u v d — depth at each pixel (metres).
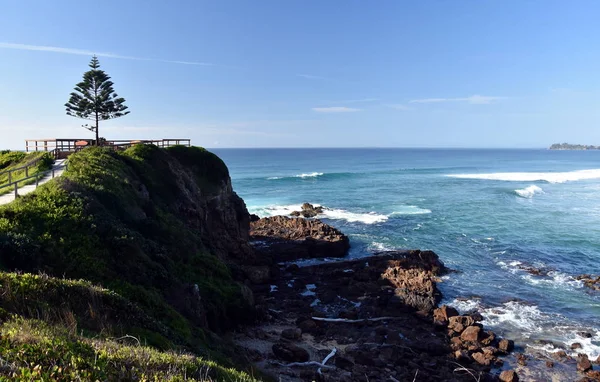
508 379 20.30
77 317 11.27
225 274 26.39
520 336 25.06
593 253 41.00
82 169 25.66
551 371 21.53
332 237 43.34
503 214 59.34
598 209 62.91
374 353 22.86
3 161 35.53
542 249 42.41
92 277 16.52
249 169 149.00
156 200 30.72
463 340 24.53
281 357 21.42
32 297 10.95
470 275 35.28
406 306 28.66
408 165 169.50
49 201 19.41
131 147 35.16
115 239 19.33
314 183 99.19
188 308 19.34
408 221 55.38
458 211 61.84
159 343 12.38
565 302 29.77
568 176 110.12
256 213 62.81
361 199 74.38
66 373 6.90
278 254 40.44
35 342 7.87
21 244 15.34
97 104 42.66
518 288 32.38
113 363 7.99
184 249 25.94
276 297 31.39
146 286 18.48
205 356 14.26
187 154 41.16
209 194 39.41
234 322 24.36
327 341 24.41
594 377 20.83
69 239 17.66
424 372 21.14
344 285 33.22
